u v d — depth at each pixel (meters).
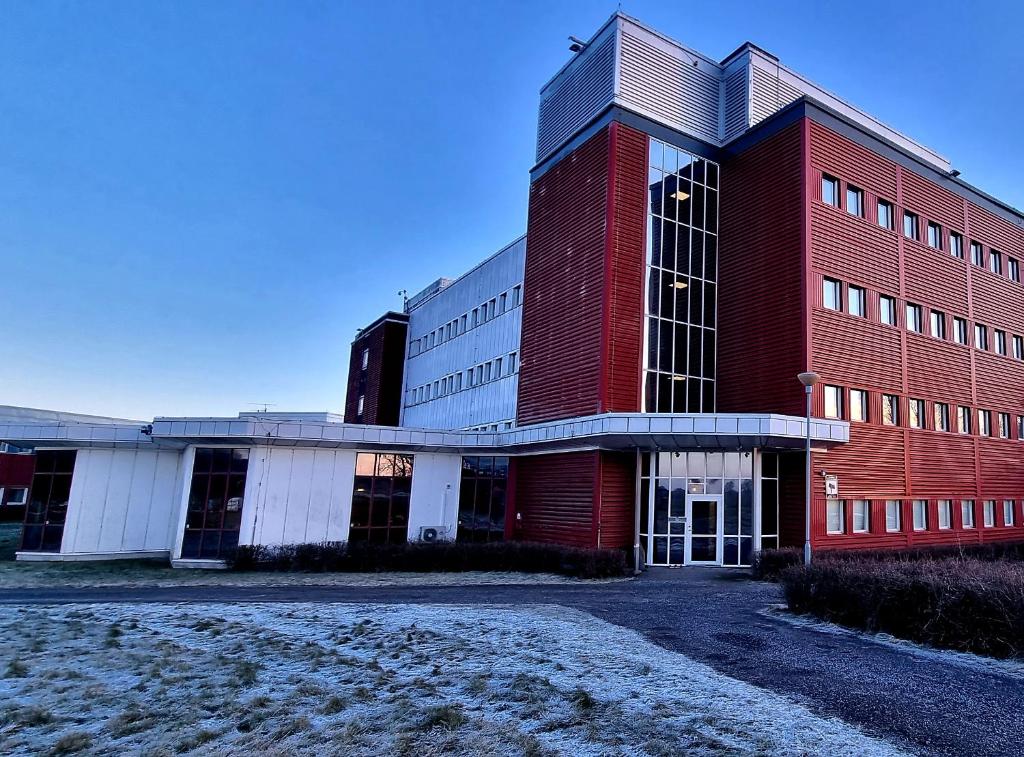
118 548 22.22
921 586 9.02
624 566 17.84
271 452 20.48
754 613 11.38
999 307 28.53
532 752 5.00
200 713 5.95
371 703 6.21
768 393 21.59
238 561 18.83
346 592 14.56
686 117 24.83
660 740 5.22
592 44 25.23
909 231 25.48
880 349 22.84
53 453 22.25
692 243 24.06
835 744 5.20
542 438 20.95
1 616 11.02
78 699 6.35
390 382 44.62
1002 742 5.31
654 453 20.64
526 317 26.73
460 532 23.52
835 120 23.02
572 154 25.11
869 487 21.45
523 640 8.92
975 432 26.11
